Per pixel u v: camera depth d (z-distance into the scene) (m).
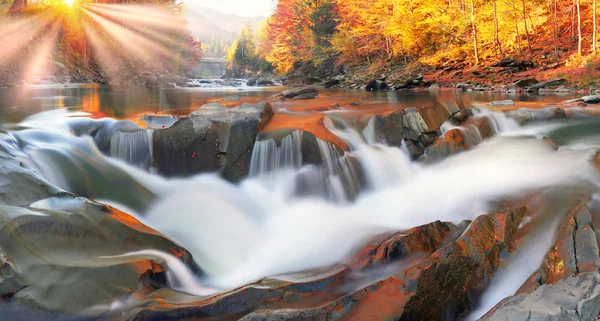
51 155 6.65
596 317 2.67
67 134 7.50
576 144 9.05
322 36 50.69
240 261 5.16
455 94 21.12
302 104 12.98
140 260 4.01
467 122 10.15
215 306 3.54
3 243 3.62
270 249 5.40
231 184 7.40
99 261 3.90
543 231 4.90
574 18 30.39
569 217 4.71
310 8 51.59
